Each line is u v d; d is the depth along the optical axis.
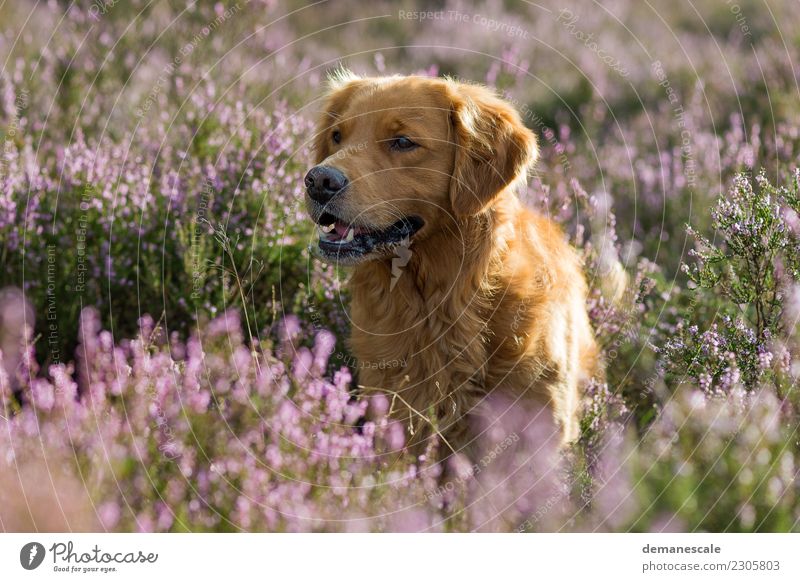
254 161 5.89
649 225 6.98
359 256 4.21
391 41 12.18
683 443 3.74
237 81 7.34
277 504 3.36
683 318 5.02
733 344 4.24
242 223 5.54
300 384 4.17
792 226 4.31
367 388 4.54
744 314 4.39
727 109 8.80
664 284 5.78
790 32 10.48
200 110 6.49
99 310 5.05
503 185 4.40
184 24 8.29
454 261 4.34
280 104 6.79
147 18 8.18
